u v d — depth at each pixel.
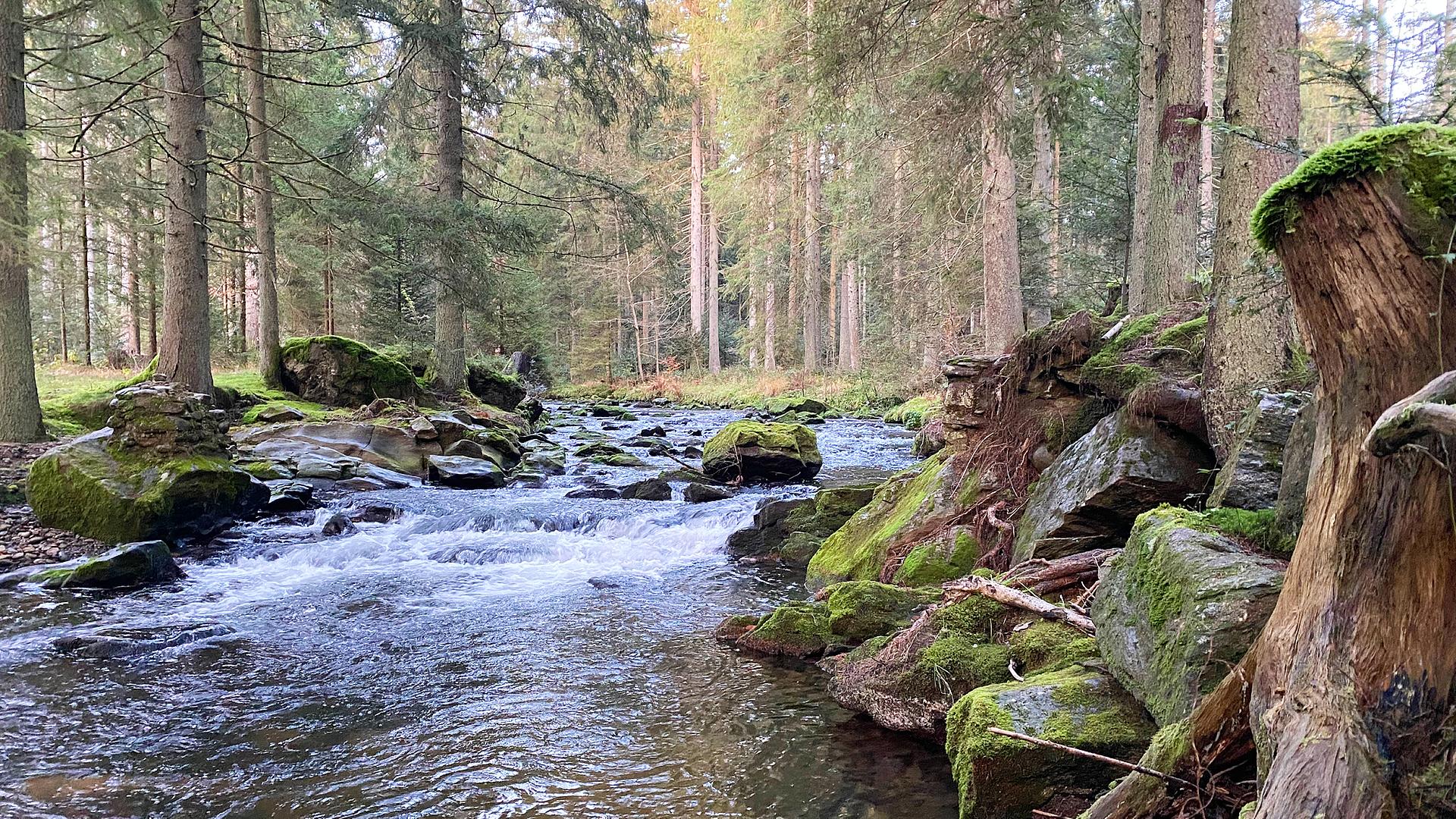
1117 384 6.30
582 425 25.66
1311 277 2.23
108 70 17.64
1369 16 4.51
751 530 9.86
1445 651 1.90
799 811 3.93
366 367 18.66
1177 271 8.34
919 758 4.47
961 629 5.10
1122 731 3.57
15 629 6.73
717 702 5.29
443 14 17.84
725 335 56.84
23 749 4.62
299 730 4.91
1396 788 1.91
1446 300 1.96
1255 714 2.43
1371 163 2.06
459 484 14.02
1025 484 7.14
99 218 20.98
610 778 4.29
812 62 12.51
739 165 32.38
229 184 21.39
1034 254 20.83
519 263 29.91
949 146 13.41
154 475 9.52
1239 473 4.27
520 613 7.38
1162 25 8.52
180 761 4.51
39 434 12.84
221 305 34.31
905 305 25.33
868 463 16.39
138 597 7.78
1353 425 2.17
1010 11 11.00
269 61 19.56
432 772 4.38
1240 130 4.03
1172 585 3.58
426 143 24.39
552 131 29.94
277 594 8.01
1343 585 2.13
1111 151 18.00
